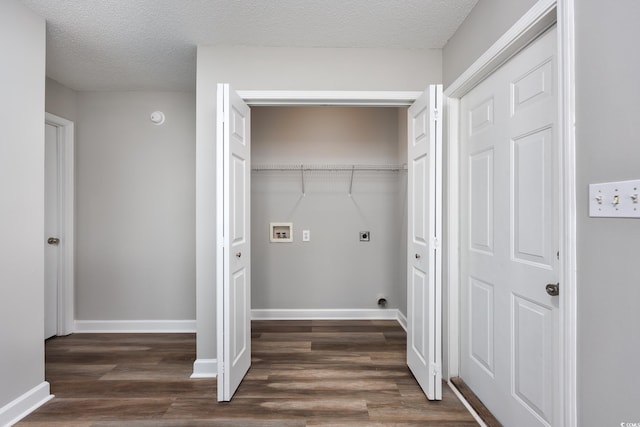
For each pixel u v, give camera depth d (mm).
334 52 2197
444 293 2090
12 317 1685
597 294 1000
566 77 1089
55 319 2912
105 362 2385
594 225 1008
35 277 1812
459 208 2043
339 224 3303
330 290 3312
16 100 1698
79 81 2789
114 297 3043
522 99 1465
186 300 3053
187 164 3033
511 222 1554
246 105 2174
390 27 1965
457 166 2047
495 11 1564
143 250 3045
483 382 1795
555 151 1271
